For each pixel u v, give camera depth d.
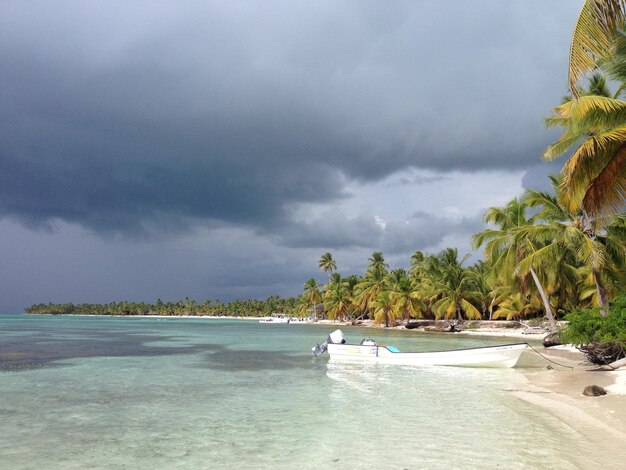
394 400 15.41
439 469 8.61
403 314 79.81
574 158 14.73
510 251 39.28
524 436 10.75
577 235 29.44
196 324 110.12
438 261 74.88
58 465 9.10
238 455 9.63
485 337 51.12
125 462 9.27
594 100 13.90
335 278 101.38
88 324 104.06
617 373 19.52
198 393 16.78
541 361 25.91
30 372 22.14
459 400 15.34
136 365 25.17
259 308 190.62
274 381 19.70
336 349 26.88
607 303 28.69
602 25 10.14
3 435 11.23
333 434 11.16
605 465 8.63
